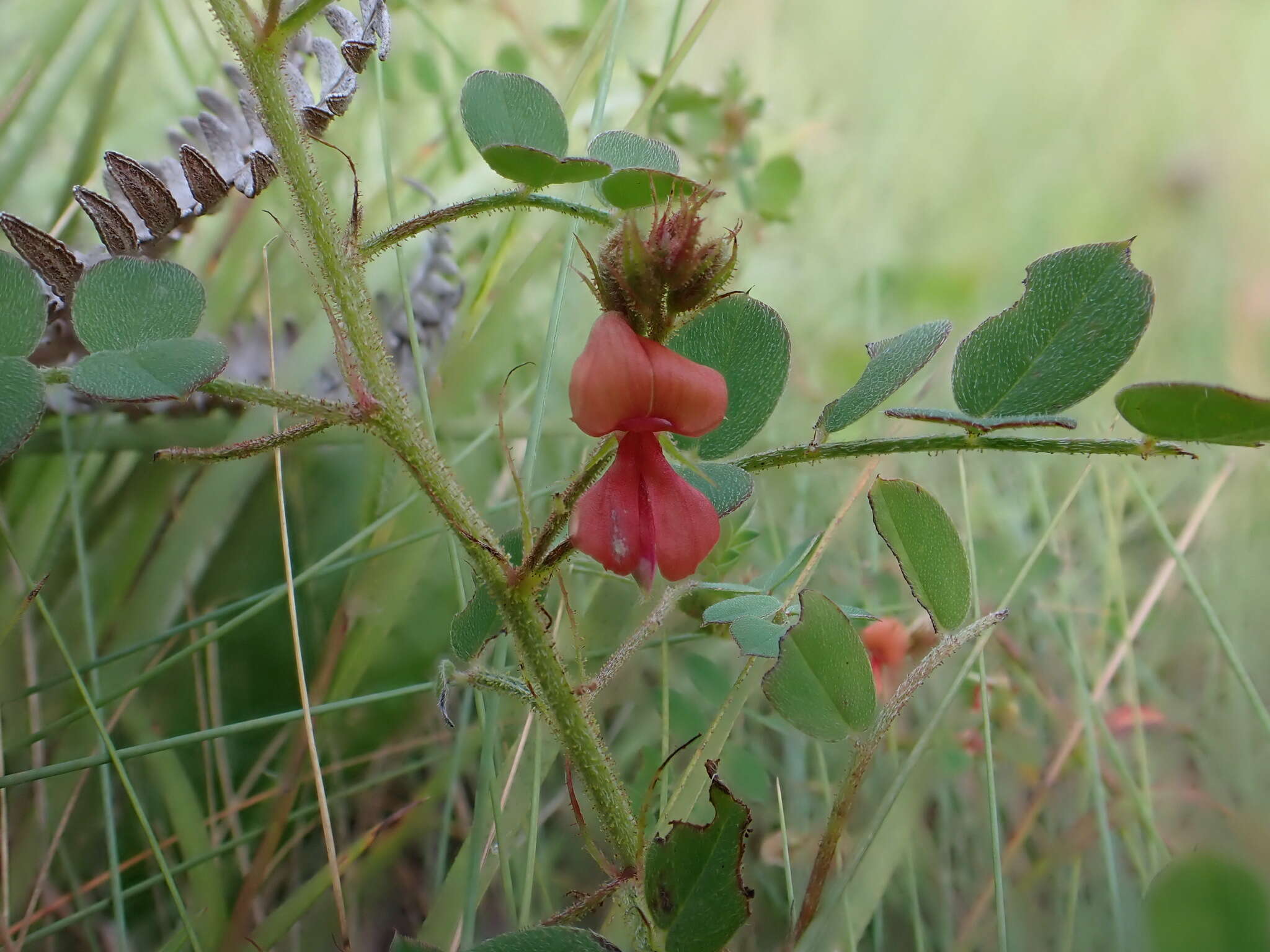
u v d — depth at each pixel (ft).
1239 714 0.35
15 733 0.32
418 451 0.24
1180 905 0.21
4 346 0.23
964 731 0.34
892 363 0.23
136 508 0.35
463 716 0.31
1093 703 0.33
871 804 0.32
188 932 0.26
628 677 0.35
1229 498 0.41
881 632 0.33
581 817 0.24
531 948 0.21
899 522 0.25
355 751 0.34
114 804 0.32
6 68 0.47
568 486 0.22
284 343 0.39
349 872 0.30
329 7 0.29
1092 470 0.41
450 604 0.36
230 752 0.34
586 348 0.21
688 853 0.22
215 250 0.40
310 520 0.38
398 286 0.40
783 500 0.42
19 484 0.35
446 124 0.48
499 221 0.39
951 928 0.31
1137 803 0.31
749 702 0.35
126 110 0.49
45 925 0.30
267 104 0.24
